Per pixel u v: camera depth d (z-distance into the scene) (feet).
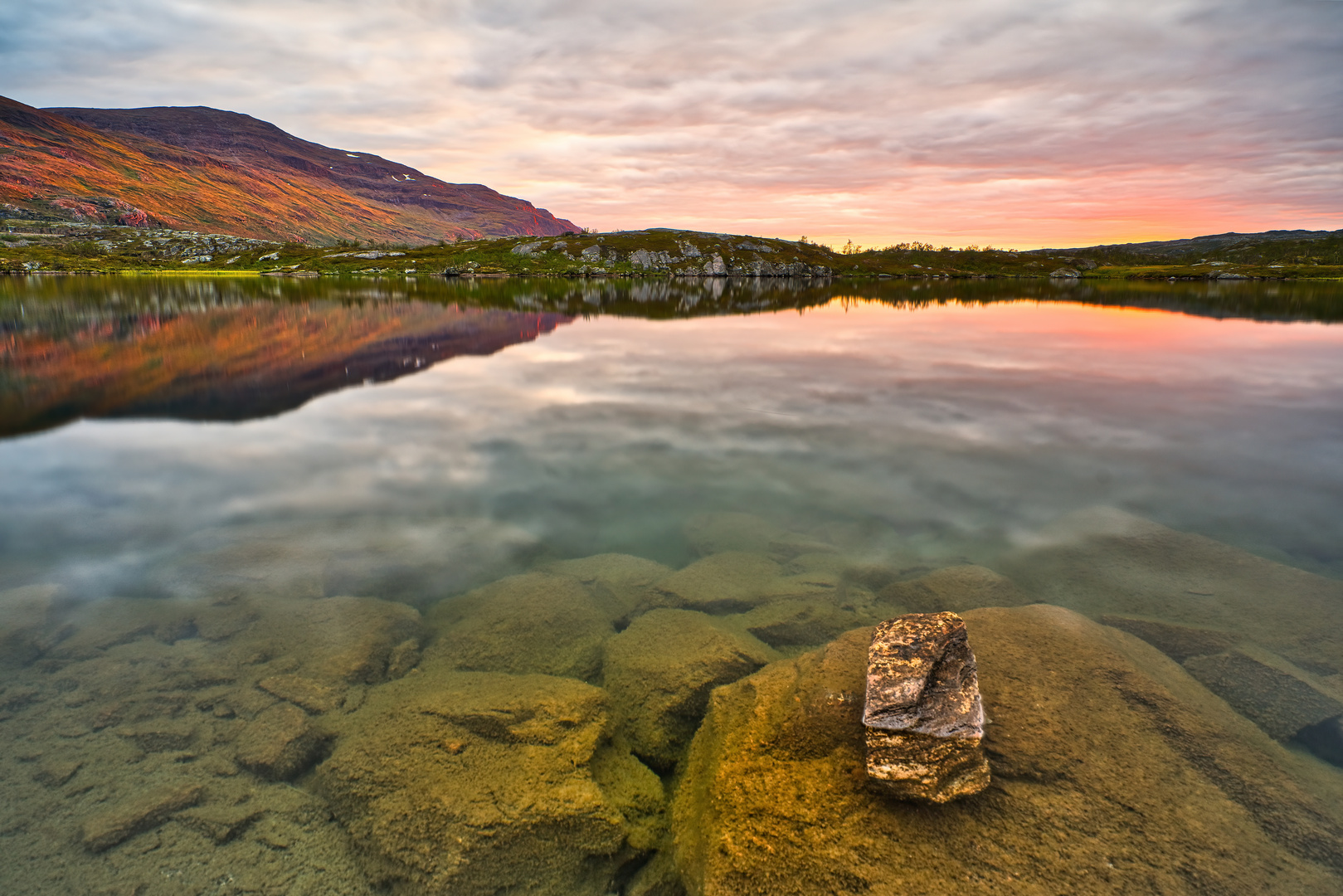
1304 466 42.09
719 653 23.88
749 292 265.54
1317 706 19.90
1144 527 32.76
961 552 31.81
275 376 75.15
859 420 54.65
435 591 29.73
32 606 26.25
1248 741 17.88
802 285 331.36
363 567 30.96
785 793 16.44
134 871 15.53
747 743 18.11
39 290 237.86
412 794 17.51
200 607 26.94
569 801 17.20
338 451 47.24
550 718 19.86
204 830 16.74
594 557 32.55
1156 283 324.19
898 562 31.12
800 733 18.17
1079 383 68.80
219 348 97.14
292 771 19.15
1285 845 14.88
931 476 41.39
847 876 14.53
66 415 57.57
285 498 38.65
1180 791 16.19
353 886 15.57
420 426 53.52
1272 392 64.18
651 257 530.68
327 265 475.31
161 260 524.52
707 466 44.04
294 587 28.73
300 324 131.23
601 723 20.10
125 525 34.60
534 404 61.16
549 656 24.81
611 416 56.39
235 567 30.25
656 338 110.93
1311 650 22.79
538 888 15.81
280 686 22.17
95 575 29.40
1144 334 112.47
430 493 39.75
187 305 173.37
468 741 19.16
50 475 42.24
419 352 94.63
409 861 16.01
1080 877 14.19
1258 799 15.99
